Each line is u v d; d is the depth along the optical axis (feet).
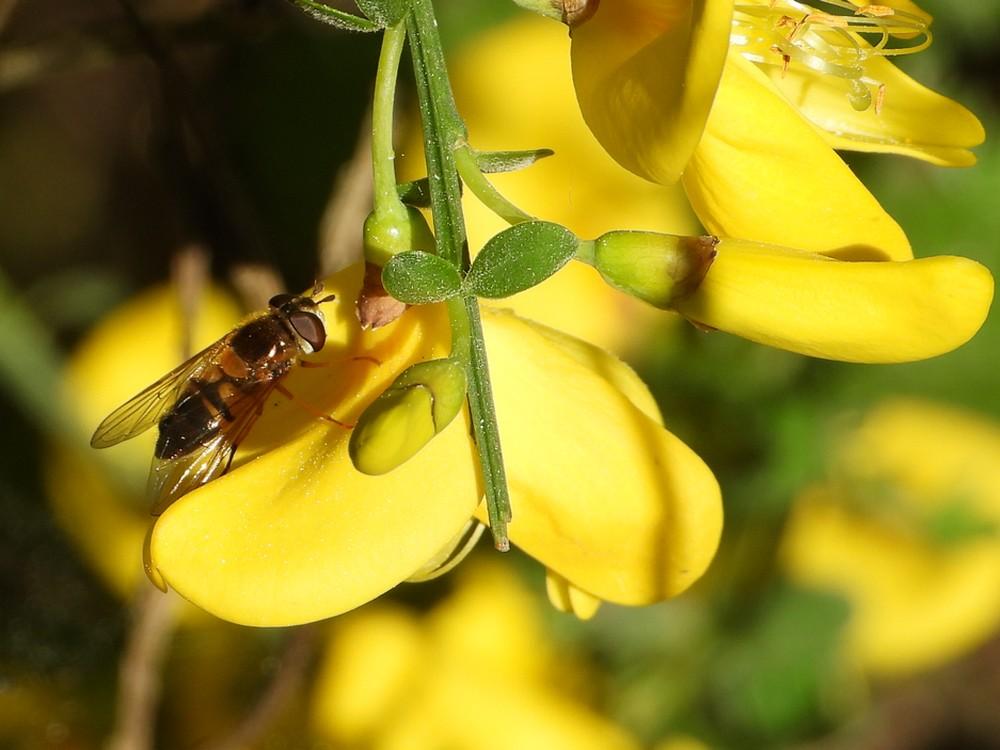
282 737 0.54
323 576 0.34
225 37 0.48
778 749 0.56
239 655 0.53
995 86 0.56
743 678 0.56
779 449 0.55
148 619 0.47
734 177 0.36
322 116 0.56
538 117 0.56
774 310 0.34
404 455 0.32
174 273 0.48
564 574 0.38
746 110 0.36
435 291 0.33
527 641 0.56
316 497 0.34
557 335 0.38
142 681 0.47
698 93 0.32
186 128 0.47
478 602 0.56
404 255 0.33
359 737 0.54
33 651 0.54
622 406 0.37
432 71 0.34
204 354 0.38
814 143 0.36
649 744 0.56
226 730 0.52
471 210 0.54
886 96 0.38
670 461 0.37
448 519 0.34
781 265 0.34
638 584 0.37
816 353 0.34
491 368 0.37
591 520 0.37
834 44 0.38
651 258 0.34
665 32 0.34
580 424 0.37
